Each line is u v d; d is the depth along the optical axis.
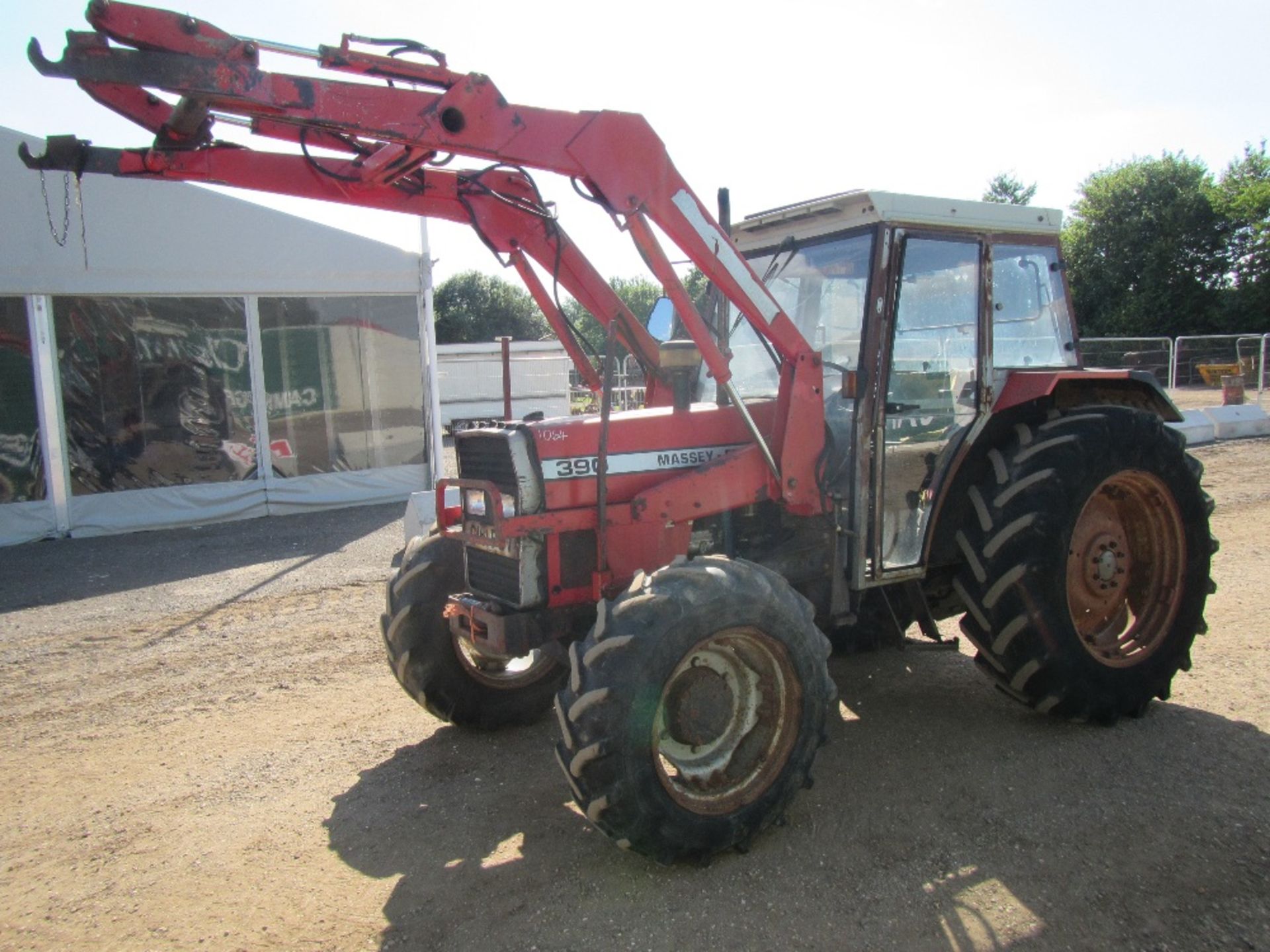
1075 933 2.40
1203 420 12.87
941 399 3.81
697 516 3.35
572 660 2.75
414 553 3.87
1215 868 2.67
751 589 2.84
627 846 2.69
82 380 9.16
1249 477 9.63
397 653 3.76
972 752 3.54
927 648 3.77
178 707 4.40
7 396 8.84
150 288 9.30
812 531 3.66
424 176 3.64
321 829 3.16
